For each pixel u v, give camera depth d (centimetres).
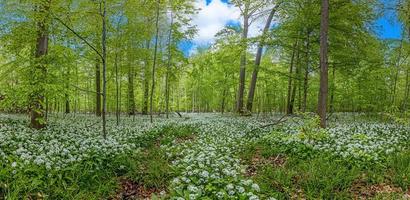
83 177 773
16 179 658
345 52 1852
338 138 1234
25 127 1455
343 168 866
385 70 2278
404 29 2070
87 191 729
